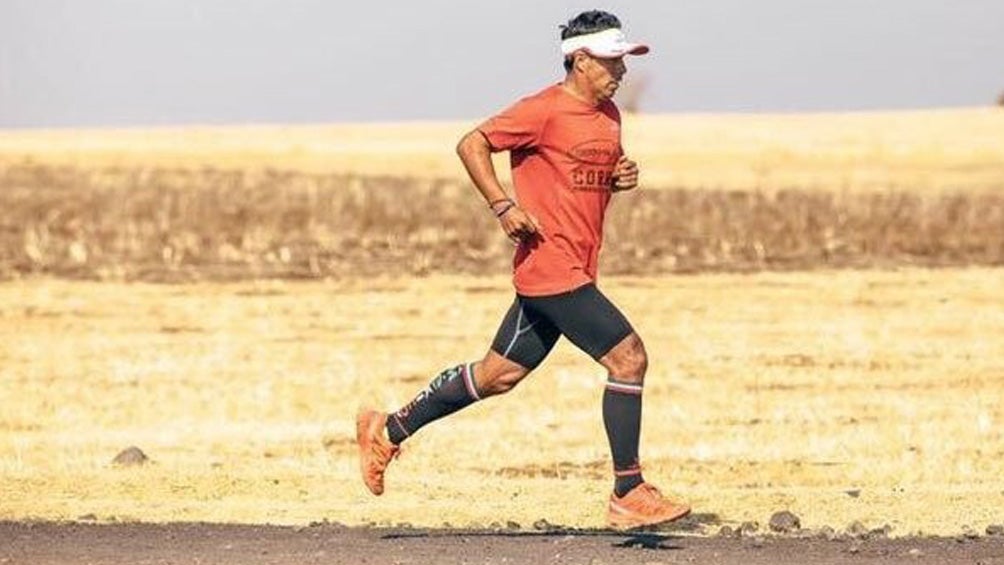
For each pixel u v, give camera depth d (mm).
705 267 66000
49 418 35156
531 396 37750
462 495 25594
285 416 35375
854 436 31969
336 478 27016
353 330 50125
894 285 59906
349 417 35188
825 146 140625
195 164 134250
